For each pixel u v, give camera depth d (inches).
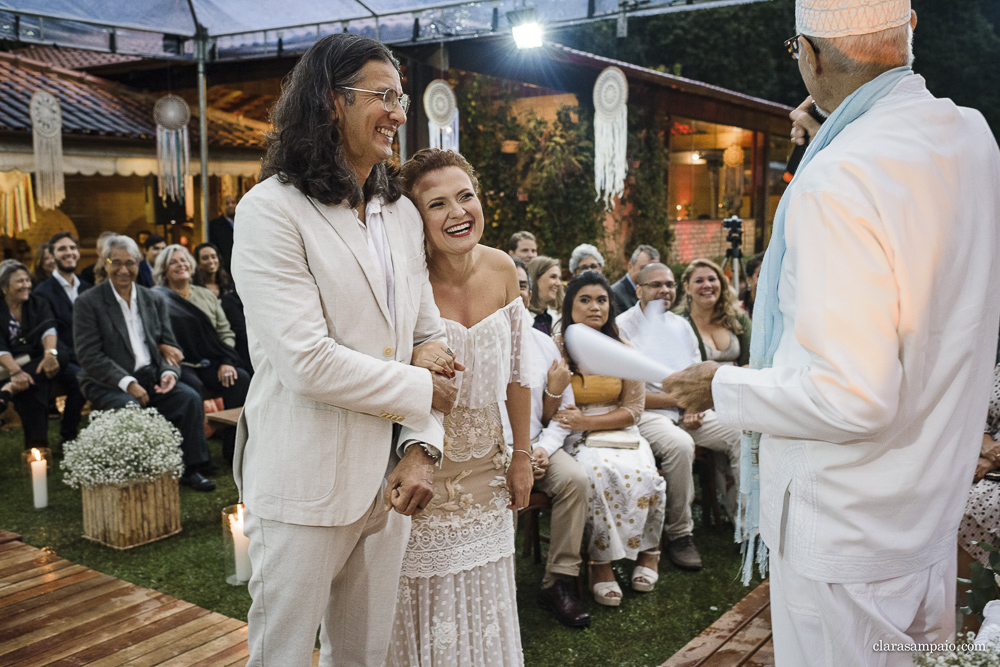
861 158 51.1
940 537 55.5
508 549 89.5
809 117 70.3
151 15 285.1
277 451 67.3
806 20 56.0
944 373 52.7
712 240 549.0
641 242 463.2
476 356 83.5
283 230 64.3
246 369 247.1
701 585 143.9
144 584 140.9
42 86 392.8
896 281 49.5
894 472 52.7
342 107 66.8
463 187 78.7
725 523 176.9
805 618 56.0
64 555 154.5
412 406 66.8
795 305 53.2
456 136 292.4
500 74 366.0
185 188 339.6
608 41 681.0
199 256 254.2
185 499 189.6
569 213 422.6
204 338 230.7
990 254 54.5
